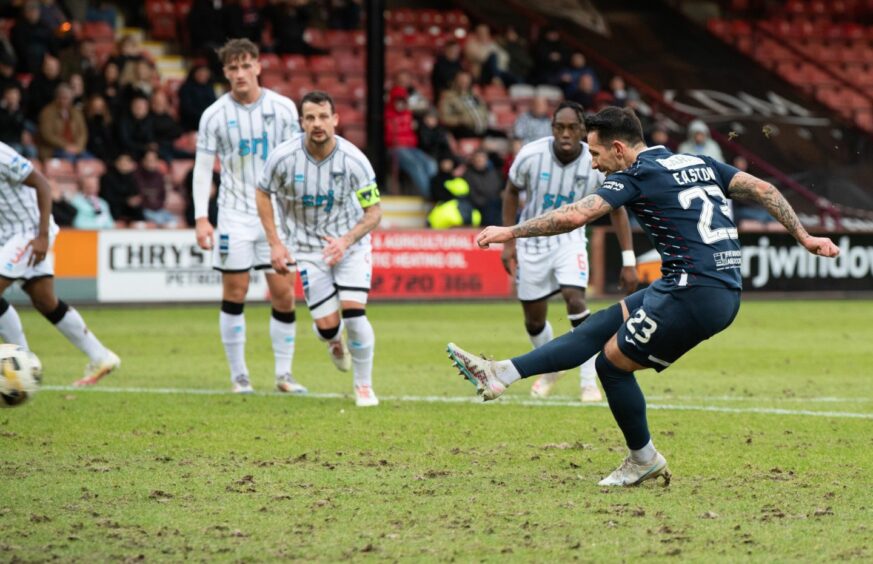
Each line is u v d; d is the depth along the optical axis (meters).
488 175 67.12
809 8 101.12
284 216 29.23
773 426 26.38
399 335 47.22
